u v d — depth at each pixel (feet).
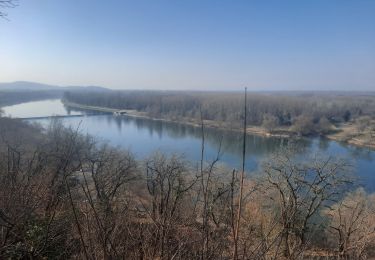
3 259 19.88
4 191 21.88
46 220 21.86
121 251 13.50
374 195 90.79
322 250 26.86
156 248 13.65
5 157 35.24
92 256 12.98
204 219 13.20
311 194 71.36
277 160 79.20
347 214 70.13
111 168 66.33
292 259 14.70
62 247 21.07
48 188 23.89
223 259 12.46
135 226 15.25
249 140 199.72
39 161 37.96
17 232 21.54
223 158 124.47
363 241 45.03
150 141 189.37
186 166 80.84
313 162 92.02
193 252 13.14
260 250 13.00
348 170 95.35
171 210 14.99
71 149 47.34
